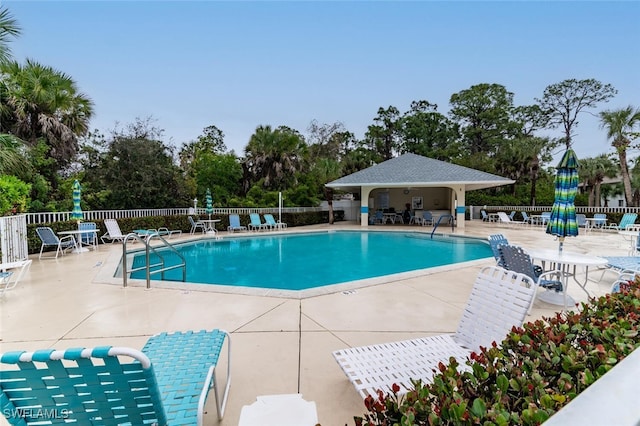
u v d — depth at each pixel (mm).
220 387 2814
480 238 13992
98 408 1470
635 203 28188
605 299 2520
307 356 3344
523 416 1135
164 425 1546
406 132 37500
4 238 7363
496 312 2834
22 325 4133
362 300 5082
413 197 23688
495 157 31422
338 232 17203
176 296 5301
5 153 8586
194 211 16906
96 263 8164
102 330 3982
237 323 4191
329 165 22812
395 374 2393
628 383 823
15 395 1407
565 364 1588
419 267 9836
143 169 17328
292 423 1481
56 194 14648
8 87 12750
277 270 9461
